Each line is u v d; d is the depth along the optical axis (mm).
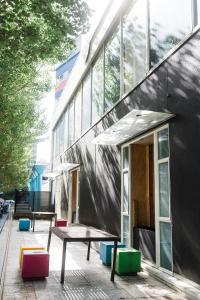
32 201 26812
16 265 7773
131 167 9094
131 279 6594
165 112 6980
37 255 6531
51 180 27250
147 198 9062
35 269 6465
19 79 12773
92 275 6891
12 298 5270
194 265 5672
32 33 7031
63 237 6391
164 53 7414
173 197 6500
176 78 6676
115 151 10398
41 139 21203
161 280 6395
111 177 10664
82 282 6316
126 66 9734
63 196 20469
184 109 6312
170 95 6887
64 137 21750
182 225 6113
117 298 5391
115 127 7789
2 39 6949
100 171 11938
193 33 6125
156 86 7586
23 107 15023
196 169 5785
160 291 5797
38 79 14875
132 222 8883
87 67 14500
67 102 20047
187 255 5902
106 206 11008
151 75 7895
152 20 8125
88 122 14406
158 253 7062
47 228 17219
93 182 12891
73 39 8016
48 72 14875
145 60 8359
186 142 6172
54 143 27422
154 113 6559
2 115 13281
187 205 5996
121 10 10188
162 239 6996
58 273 7035
